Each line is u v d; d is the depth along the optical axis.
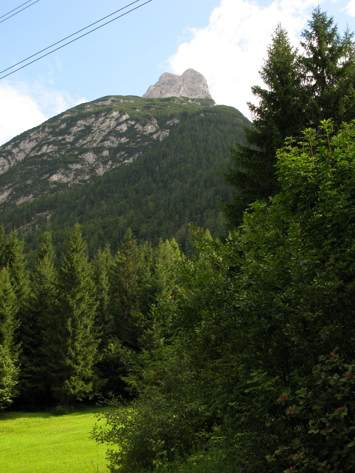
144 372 10.30
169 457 8.99
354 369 4.07
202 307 6.25
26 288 48.75
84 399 41.44
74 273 40.66
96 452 17.88
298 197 6.65
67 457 17.39
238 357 5.64
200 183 187.88
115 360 40.22
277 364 5.40
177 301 6.53
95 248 130.88
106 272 54.41
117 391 41.41
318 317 5.15
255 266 5.68
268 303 5.38
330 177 5.99
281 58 15.81
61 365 38.41
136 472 9.04
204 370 6.47
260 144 15.33
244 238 6.58
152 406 9.27
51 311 40.53
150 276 41.19
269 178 14.26
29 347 41.97
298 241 5.73
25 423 32.31
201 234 6.98
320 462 4.27
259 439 5.03
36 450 20.27
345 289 4.99
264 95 15.61
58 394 38.38
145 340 29.47
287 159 6.95
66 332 39.38
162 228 156.12
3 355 36.94
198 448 8.77
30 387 39.72
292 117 15.03
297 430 4.82
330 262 5.16
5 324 38.72
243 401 5.70
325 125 7.53
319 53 15.17
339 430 4.02
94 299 44.84
